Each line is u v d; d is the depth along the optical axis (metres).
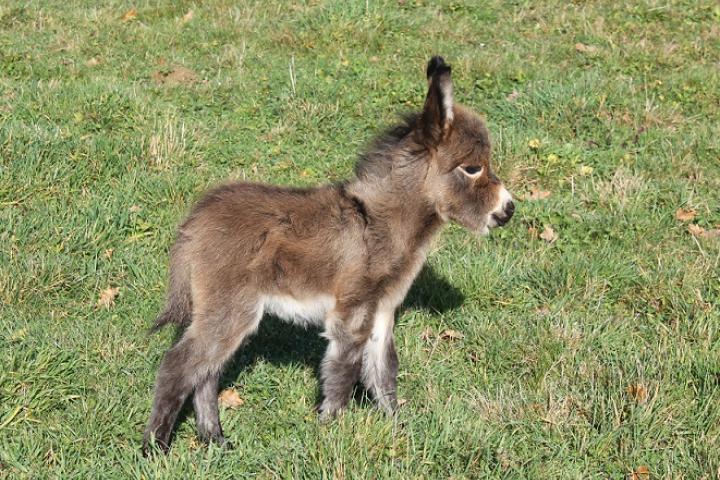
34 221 11.02
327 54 17.50
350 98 15.41
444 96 7.91
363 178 8.30
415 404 8.73
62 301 10.02
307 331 9.80
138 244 11.19
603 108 15.02
